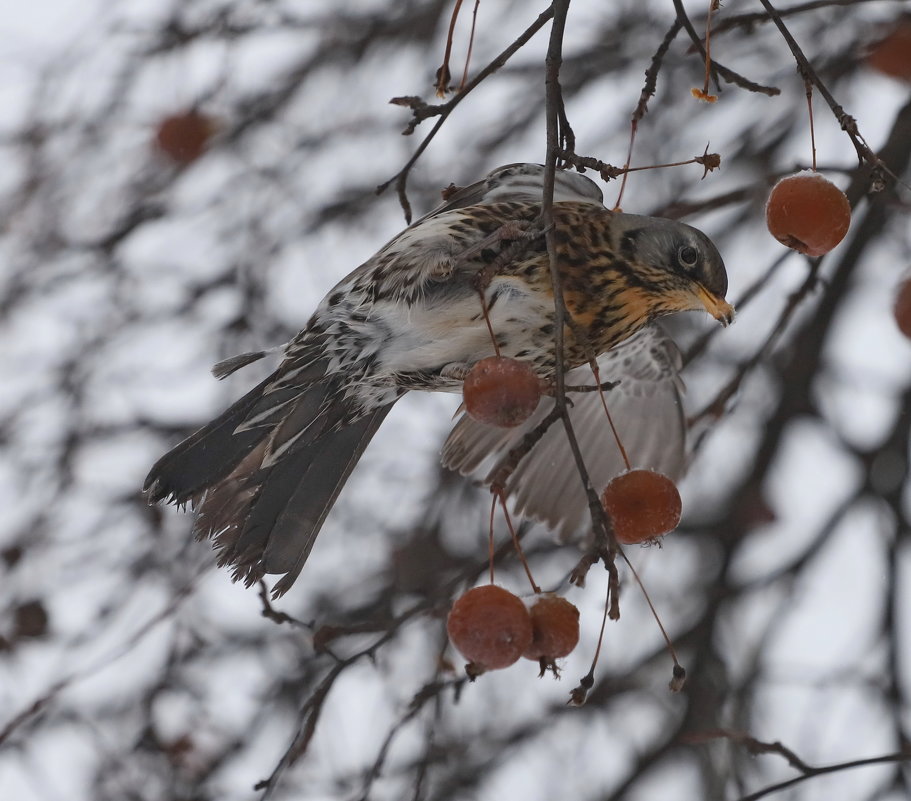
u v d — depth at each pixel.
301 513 8.27
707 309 8.34
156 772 11.33
